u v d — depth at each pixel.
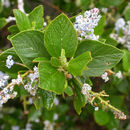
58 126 0.55
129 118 0.52
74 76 0.20
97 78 0.24
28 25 0.24
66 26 0.20
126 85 0.44
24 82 0.22
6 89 0.20
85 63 0.19
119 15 0.46
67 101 0.49
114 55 0.21
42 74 0.19
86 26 0.20
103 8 0.41
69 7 0.42
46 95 0.23
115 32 0.43
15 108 0.48
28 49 0.21
